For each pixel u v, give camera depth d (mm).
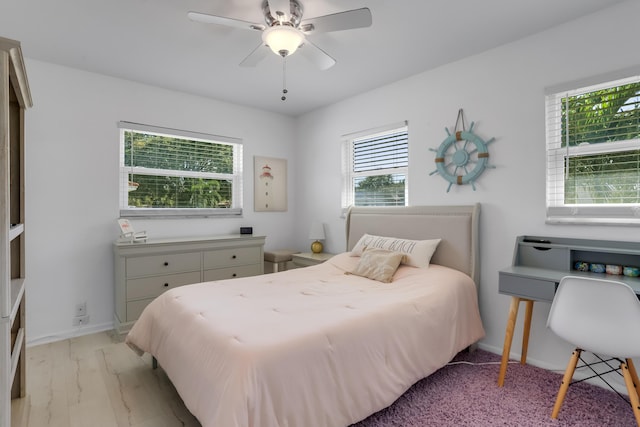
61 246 2947
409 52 2691
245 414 1214
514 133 2518
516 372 2295
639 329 1521
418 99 3131
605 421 1771
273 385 1312
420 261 2674
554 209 2334
